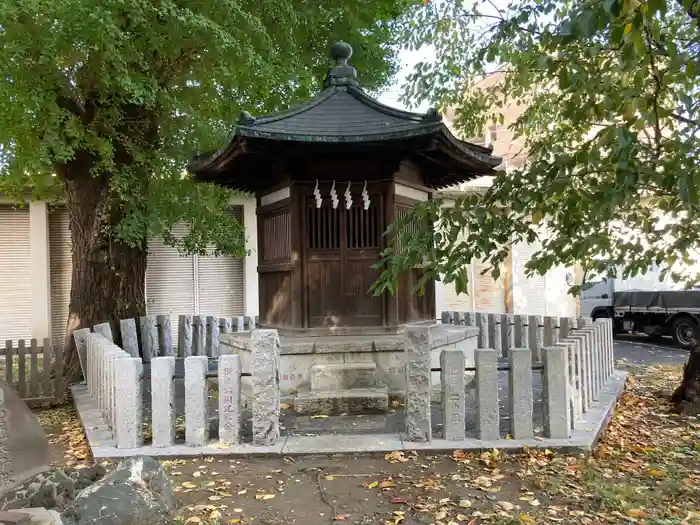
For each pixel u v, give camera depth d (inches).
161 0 258.8
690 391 263.0
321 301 265.9
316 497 160.1
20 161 300.8
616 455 195.9
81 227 333.7
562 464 181.5
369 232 266.2
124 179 300.8
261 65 291.7
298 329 262.7
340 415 234.5
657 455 198.8
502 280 623.2
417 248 138.4
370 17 414.0
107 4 240.4
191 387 198.2
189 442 197.6
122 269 346.6
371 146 240.4
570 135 230.7
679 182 113.8
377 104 265.4
